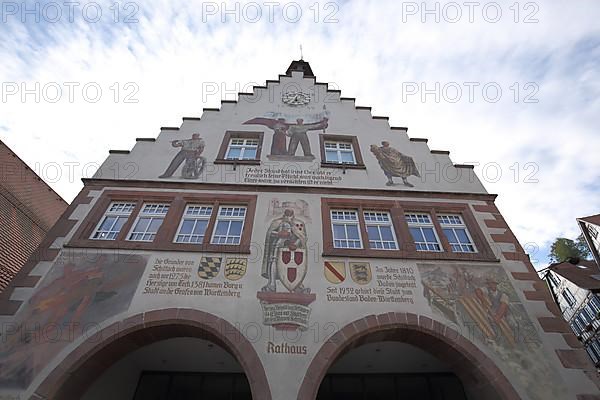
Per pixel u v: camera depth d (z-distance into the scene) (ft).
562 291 93.66
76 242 30.71
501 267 31.27
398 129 46.09
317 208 34.88
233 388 33.91
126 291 27.53
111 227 33.24
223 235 32.81
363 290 28.48
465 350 25.76
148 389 33.71
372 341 27.48
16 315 25.91
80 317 25.93
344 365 33.88
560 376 24.90
